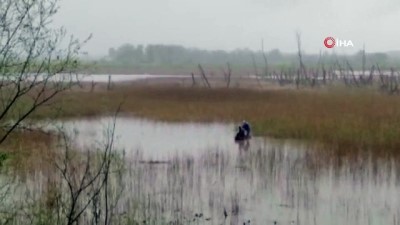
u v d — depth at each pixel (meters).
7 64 8.28
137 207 14.18
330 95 45.03
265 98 45.28
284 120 32.38
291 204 15.98
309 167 21.17
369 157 22.86
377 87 56.16
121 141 28.38
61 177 13.89
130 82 70.56
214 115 38.53
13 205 12.37
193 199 16.09
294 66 87.00
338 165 21.44
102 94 47.59
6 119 9.79
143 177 18.44
